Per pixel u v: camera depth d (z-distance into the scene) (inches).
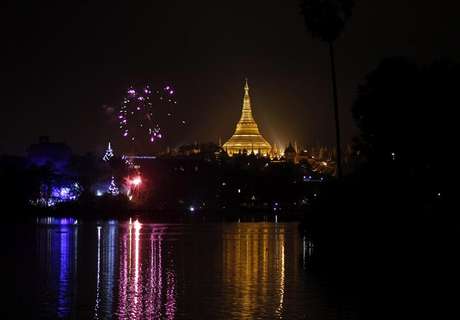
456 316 2226.9
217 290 2714.1
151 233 6112.2
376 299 2490.2
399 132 3848.4
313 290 2691.9
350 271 3208.7
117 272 3243.1
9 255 3983.8
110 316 2250.2
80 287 2797.7
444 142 3762.3
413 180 3848.4
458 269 3117.6
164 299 2527.1
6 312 2311.8
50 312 2315.5
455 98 3799.2
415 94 3853.3
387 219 3686.0
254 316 2239.2
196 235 5851.4
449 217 3649.1
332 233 3986.2
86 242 4958.2
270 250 4318.4
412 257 3449.8
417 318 2201.0
